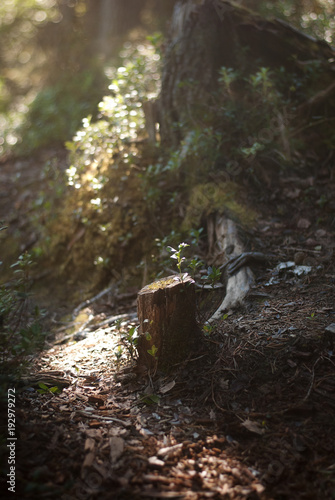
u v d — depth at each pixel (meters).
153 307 2.81
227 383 2.66
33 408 2.60
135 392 2.77
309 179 4.66
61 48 8.72
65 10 8.88
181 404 2.61
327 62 5.23
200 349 2.88
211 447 2.32
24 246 5.21
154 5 8.78
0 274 5.02
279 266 3.69
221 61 5.25
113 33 8.62
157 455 2.26
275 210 4.41
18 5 9.75
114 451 2.27
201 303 3.63
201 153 4.61
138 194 4.68
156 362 2.85
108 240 4.62
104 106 4.81
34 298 4.64
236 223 4.12
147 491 2.07
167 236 4.27
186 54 5.20
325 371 2.63
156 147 4.87
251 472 2.17
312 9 6.64
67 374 3.02
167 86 5.19
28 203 5.80
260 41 5.31
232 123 4.82
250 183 4.60
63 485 2.09
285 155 4.79
